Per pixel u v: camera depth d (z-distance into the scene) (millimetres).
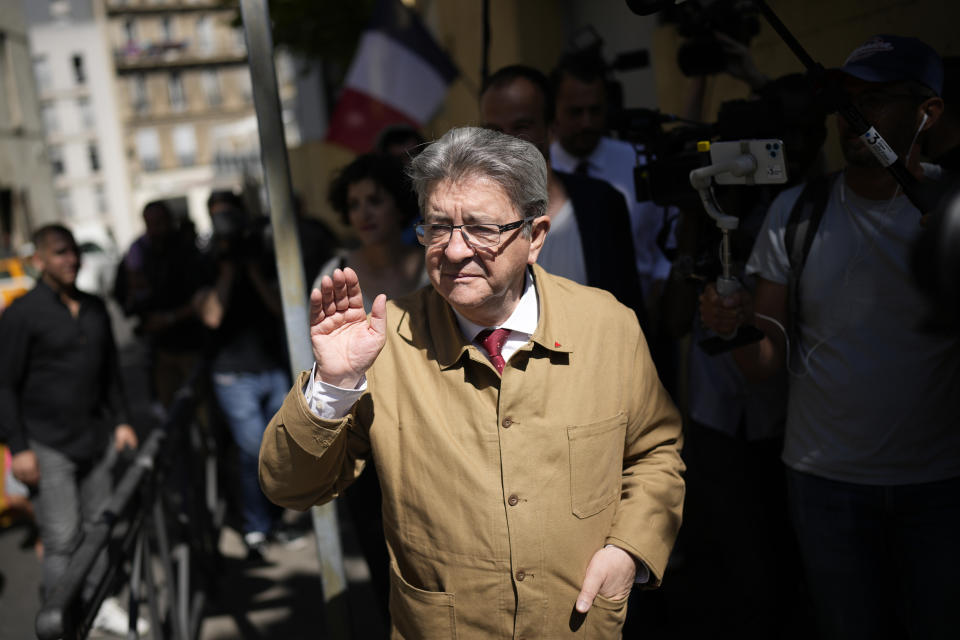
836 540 2115
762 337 2115
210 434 5125
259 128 2342
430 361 1726
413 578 1722
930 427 2012
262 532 4727
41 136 23547
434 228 1660
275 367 4691
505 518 1636
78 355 3781
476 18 8555
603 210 2705
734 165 1964
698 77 3205
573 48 3564
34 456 3703
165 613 3441
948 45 2609
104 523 2359
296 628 3924
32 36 53438
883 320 2014
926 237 919
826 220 2100
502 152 1646
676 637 3205
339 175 3051
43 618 1815
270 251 4617
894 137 1930
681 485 1842
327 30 11961
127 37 55594
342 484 1802
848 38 3102
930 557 2039
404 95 6352
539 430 1661
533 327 1744
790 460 2213
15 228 19953
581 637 1700
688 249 2342
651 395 1823
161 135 56469
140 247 5875
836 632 2162
